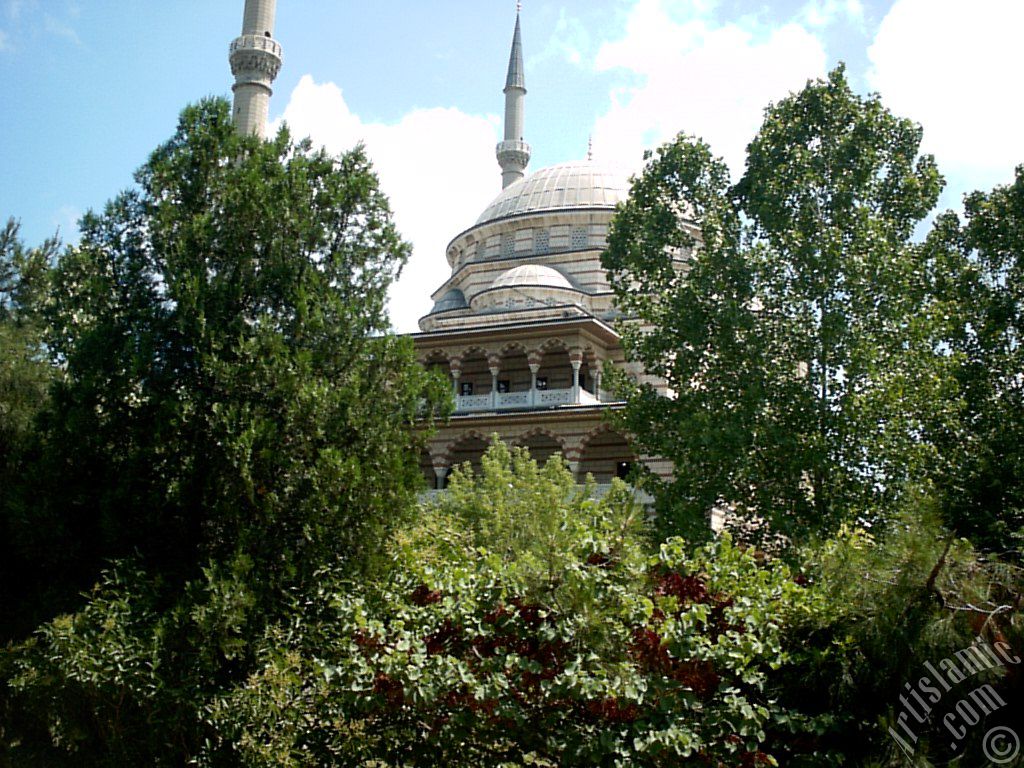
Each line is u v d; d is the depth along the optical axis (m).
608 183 68.94
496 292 60.06
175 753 22.06
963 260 38.22
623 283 37.38
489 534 31.69
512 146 90.94
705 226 34.72
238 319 25.59
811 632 16.52
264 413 25.14
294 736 19.19
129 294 27.02
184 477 24.58
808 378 32.94
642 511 18.69
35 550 25.56
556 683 14.99
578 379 51.59
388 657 15.79
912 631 14.70
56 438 25.53
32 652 24.45
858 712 15.48
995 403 34.59
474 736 16.91
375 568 23.53
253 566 23.12
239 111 69.94
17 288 37.06
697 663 15.62
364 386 26.89
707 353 34.88
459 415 50.91
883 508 29.92
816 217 33.81
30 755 25.34
